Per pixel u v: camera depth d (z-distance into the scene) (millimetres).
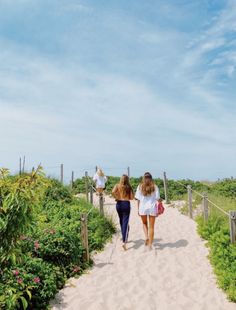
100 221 13398
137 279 9445
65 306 8062
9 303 6688
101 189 20328
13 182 5766
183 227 14195
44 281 8367
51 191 15773
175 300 8328
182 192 21875
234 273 9070
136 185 23203
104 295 8547
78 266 9984
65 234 10281
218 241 11078
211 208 14898
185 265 10328
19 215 5664
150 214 11562
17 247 6004
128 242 12383
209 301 8242
